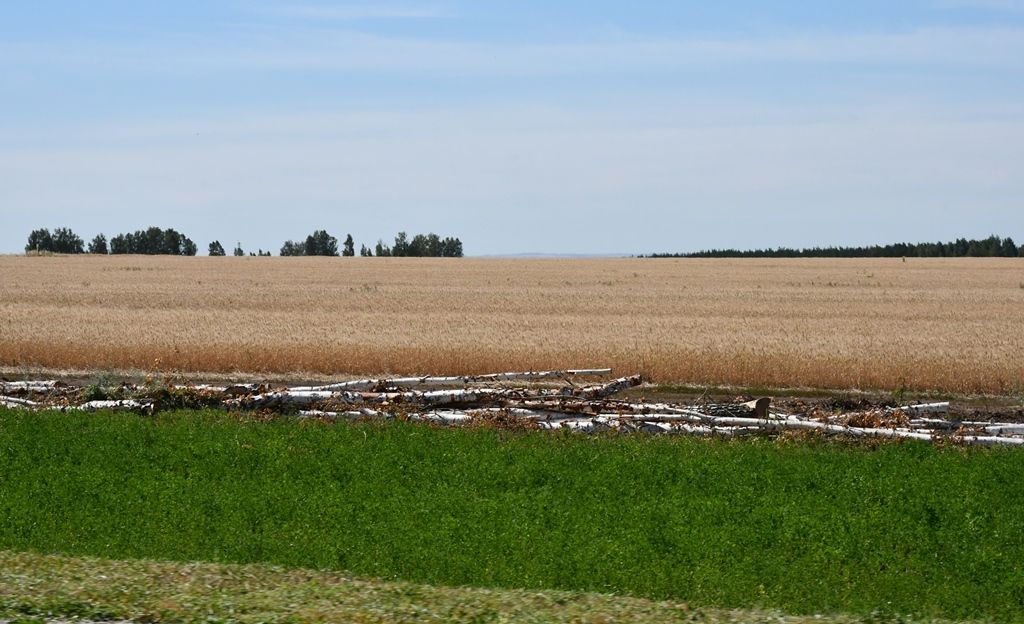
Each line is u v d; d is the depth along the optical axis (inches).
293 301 2127.2
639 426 747.4
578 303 2138.3
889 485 583.5
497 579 429.1
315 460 635.5
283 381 1099.9
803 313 1918.1
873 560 466.3
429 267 3969.0
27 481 588.7
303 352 1193.4
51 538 486.0
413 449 663.8
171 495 556.7
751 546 480.4
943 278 3228.3
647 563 452.1
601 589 417.1
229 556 458.0
